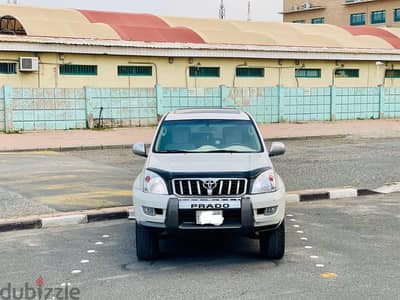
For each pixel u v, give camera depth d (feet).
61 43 77.82
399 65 111.96
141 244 20.17
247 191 19.25
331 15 216.13
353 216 28.66
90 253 21.77
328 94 98.78
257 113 92.53
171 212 18.84
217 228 18.79
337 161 48.67
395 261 20.34
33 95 75.77
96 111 80.84
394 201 33.17
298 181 38.17
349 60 105.40
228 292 16.97
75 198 31.73
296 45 102.73
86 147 60.70
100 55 82.69
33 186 35.63
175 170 19.61
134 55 84.79
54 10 99.86
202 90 87.92
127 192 33.76
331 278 18.29
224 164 20.22
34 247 22.80
